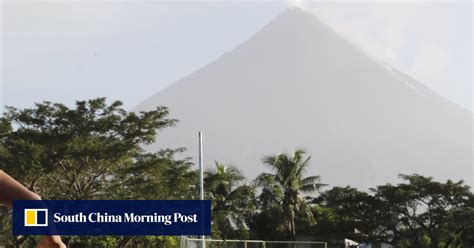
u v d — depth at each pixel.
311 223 72.19
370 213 68.19
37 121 46.72
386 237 68.88
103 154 45.81
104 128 47.53
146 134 48.78
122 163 48.44
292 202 72.62
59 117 46.88
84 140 46.16
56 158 45.19
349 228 69.56
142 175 49.25
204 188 56.78
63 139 45.44
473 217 64.25
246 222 73.12
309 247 28.08
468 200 66.19
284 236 71.81
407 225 67.56
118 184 47.91
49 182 47.28
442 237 66.69
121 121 48.22
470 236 66.56
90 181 48.50
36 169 43.88
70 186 47.66
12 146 44.75
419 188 66.75
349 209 69.06
